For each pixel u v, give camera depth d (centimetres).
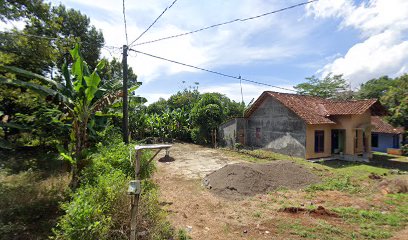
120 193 478
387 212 700
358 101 1711
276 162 1162
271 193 870
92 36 1970
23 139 1525
